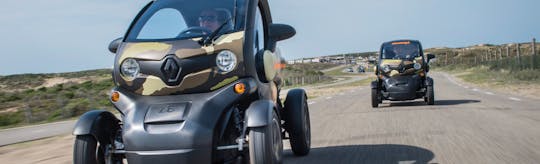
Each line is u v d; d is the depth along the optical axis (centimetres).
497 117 1141
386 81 1573
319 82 7994
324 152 732
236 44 483
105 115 500
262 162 466
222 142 484
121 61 492
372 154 701
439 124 1038
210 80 474
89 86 5800
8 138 1405
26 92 5491
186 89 475
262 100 493
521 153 680
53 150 985
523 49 12575
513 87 2588
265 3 588
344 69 19012
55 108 3094
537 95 1938
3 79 9425
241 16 511
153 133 451
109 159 490
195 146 447
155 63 479
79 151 474
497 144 760
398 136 877
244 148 493
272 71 548
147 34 514
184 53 476
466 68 8119
